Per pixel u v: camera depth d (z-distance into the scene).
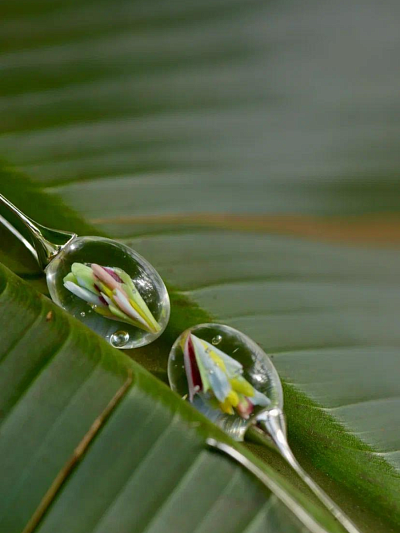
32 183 0.22
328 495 0.20
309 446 0.21
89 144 0.22
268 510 0.19
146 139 0.22
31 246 0.21
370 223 0.22
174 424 0.19
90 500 0.19
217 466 0.19
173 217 0.22
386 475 0.21
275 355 0.22
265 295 0.22
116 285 0.20
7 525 0.19
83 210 0.22
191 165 0.22
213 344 0.20
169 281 0.22
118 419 0.19
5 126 0.22
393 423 0.21
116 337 0.20
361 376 0.21
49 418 0.19
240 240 0.22
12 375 0.19
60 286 0.20
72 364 0.19
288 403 0.21
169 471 0.19
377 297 0.22
